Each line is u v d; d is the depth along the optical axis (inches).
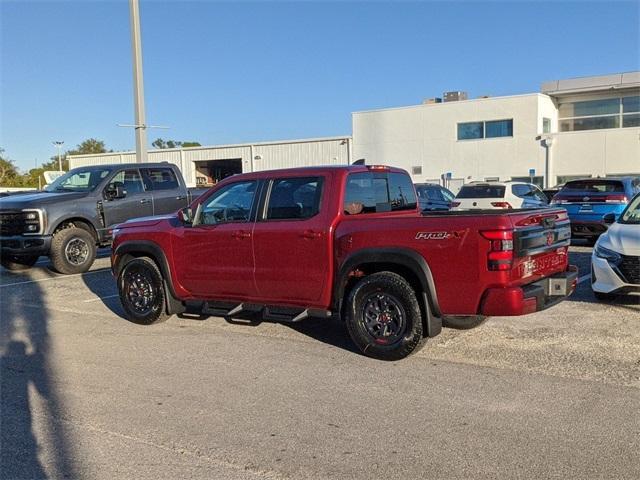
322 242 242.4
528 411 183.8
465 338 263.7
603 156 1232.2
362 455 158.4
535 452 157.1
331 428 175.8
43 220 472.1
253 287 263.6
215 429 177.2
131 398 204.7
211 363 241.6
